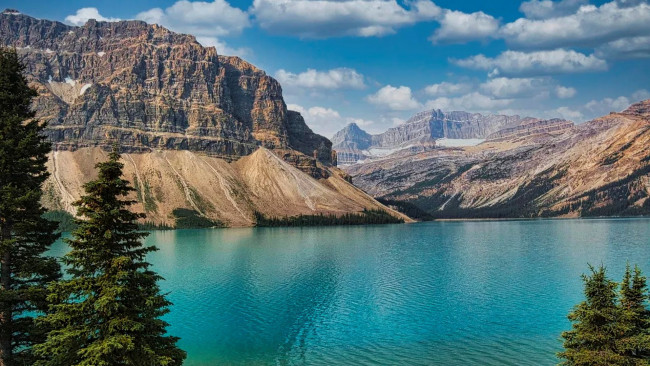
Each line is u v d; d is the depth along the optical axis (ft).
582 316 141.59
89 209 124.98
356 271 428.15
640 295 141.69
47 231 145.38
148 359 118.42
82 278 121.08
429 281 371.56
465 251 586.86
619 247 593.83
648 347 132.16
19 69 149.48
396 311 281.13
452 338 230.27
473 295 318.24
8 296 127.44
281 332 243.40
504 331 238.68
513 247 626.23
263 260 515.50
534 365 194.59
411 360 202.69
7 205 134.41
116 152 128.57
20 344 137.49
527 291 327.06
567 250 572.51
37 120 150.82
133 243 128.16
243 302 307.78
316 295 326.65
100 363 111.14
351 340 230.89
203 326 254.27
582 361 135.13
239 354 213.05
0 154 135.64
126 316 119.96
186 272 428.97
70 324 120.78
